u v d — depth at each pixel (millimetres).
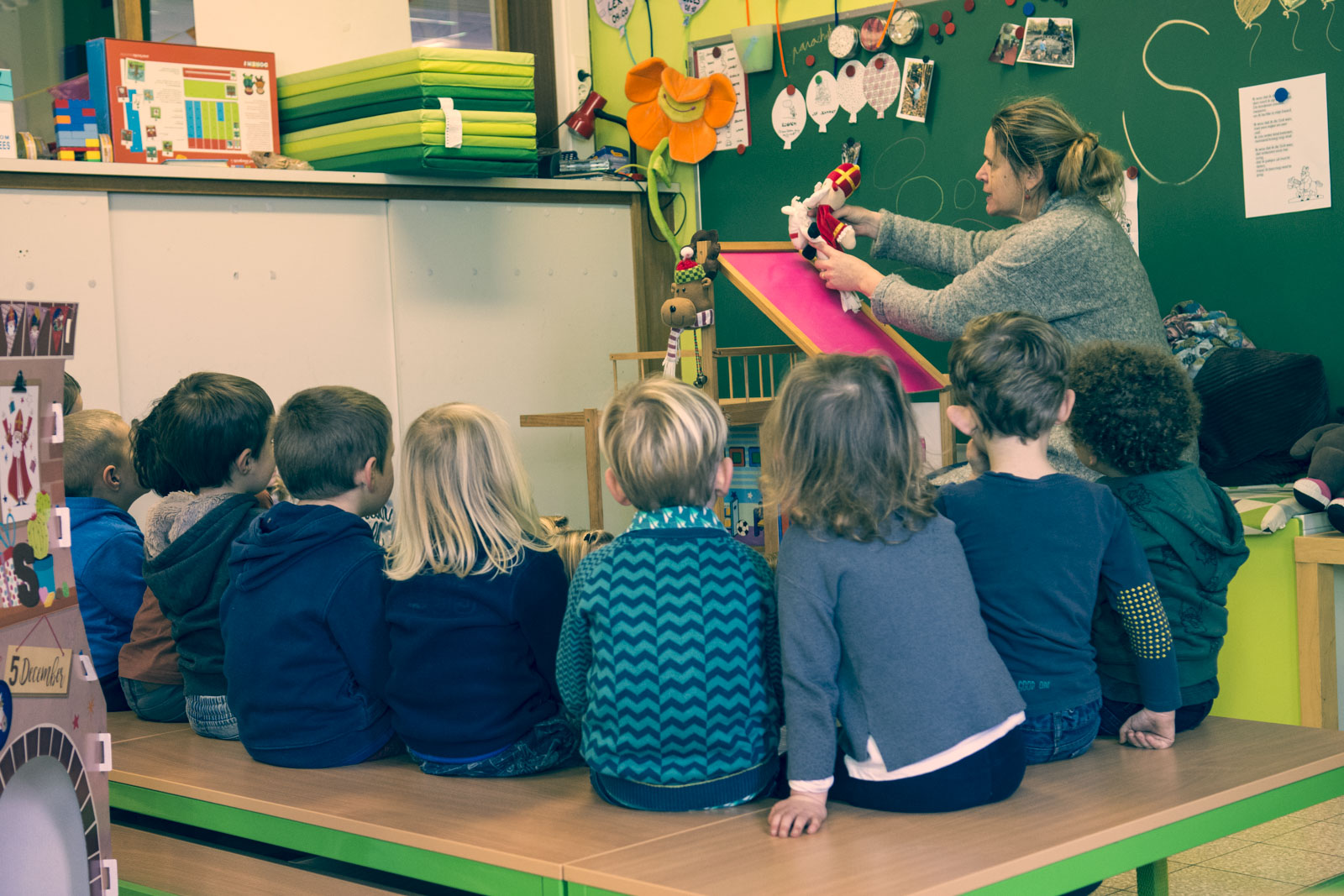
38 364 1313
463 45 4238
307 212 3512
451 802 1602
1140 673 1679
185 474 2113
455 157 3539
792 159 3863
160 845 1860
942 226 2859
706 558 1501
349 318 3609
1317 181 2703
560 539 1909
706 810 1499
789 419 1478
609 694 1491
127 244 3211
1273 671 2367
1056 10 3148
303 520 1851
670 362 3014
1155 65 2963
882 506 1461
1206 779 1559
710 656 1478
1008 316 1667
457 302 3812
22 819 1276
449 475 1696
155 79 3389
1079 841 1348
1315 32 2682
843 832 1392
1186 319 2816
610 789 1531
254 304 3432
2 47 3395
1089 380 1801
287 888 1688
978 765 1442
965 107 3381
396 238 3678
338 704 1820
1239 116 2820
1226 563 1771
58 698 1320
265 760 1869
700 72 4062
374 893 1594
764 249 2865
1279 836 2236
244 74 3562
